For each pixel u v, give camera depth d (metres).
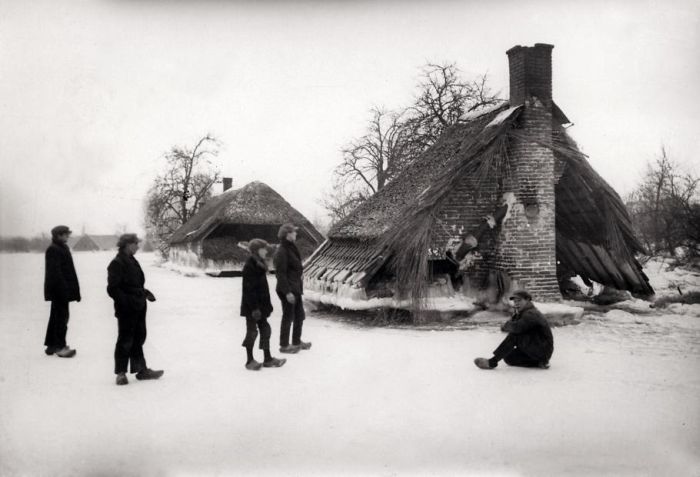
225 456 5.01
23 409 6.24
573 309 11.55
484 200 12.77
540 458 4.93
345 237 13.88
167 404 6.39
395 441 5.29
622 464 4.81
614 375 7.40
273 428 5.64
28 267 32.47
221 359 8.70
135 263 7.43
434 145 15.37
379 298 11.84
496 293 12.70
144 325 7.51
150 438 5.41
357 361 8.38
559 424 5.66
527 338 7.80
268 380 7.38
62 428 5.65
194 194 45.69
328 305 13.85
